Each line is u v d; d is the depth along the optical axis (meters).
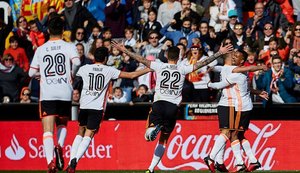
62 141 32.88
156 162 35.59
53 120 32.41
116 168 41.69
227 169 39.66
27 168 42.38
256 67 35.69
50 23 32.56
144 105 41.88
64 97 32.41
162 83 34.53
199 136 41.09
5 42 52.50
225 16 49.81
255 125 40.94
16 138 42.56
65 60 32.38
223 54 34.44
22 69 48.69
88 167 41.91
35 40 50.91
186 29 48.75
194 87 44.09
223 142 36.41
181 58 45.44
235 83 36.00
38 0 54.16
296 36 46.75
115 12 51.19
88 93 34.31
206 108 41.09
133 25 52.16
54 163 32.47
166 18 51.56
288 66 43.09
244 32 48.53
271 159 40.84
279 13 50.50
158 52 48.06
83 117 34.62
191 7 51.50
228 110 36.25
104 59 34.56
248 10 52.59
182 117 41.31
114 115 42.16
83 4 53.25
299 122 40.69
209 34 48.00
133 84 46.44
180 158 41.19
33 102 44.47
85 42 50.34
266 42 47.47
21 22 51.31
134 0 52.47
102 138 41.88
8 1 55.09
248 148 37.03
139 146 41.53
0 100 48.19
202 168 41.00
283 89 42.50
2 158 42.72
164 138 35.47
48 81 32.34
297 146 40.66
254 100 43.16
